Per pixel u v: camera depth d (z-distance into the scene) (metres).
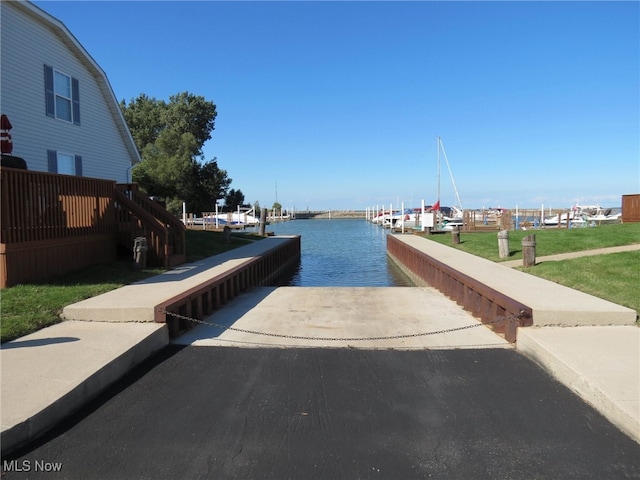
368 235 55.97
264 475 3.46
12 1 13.54
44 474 3.47
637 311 7.19
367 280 20.53
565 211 48.62
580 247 14.79
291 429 4.16
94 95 18.19
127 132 20.25
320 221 121.88
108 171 19.28
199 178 56.91
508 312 7.07
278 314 9.13
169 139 50.47
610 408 4.28
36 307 7.34
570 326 6.79
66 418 4.36
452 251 17.73
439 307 9.92
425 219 30.91
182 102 60.28
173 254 13.66
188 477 3.43
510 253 15.06
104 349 5.65
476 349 6.59
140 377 5.45
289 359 6.11
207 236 23.84
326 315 9.02
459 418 4.36
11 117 13.70
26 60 14.32
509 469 3.53
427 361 6.04
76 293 8.27
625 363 5.19
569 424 4.22
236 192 83.69
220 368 5.77
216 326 7.89
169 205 48.44
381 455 3.73
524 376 5.46
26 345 5.82
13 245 8.64
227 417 4.39
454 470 3.52
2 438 3.69
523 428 4.16
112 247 12.45
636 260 10.95
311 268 25.59
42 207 9.59
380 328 7.93
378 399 4.81
